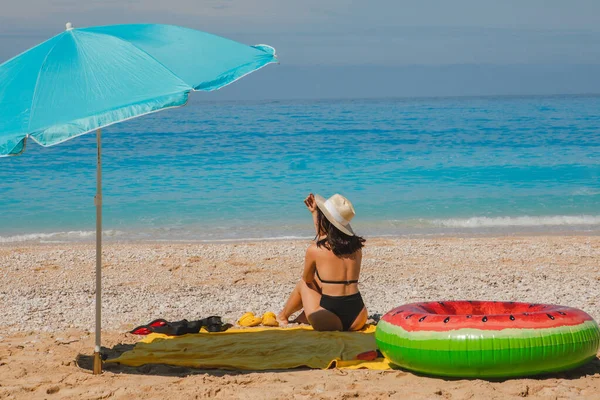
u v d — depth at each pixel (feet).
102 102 17.19
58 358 22.58
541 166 94.99
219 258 44.21
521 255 44.88
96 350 20.58
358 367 21.24
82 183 81.66
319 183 82.74
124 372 21.13
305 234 55.67
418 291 34.71
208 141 139.44
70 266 42.09
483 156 109.40
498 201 70.13
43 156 107.45
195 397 18.35
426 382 19.47
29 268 41.57
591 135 149.59
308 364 21.38
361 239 25.63
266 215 63.62
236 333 25.59
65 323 28.58
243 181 84.33
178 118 233.55
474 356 18.88
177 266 41.63
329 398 18.06
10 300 33.19
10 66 19.69
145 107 16.76
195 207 67.36
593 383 19.17
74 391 18.95
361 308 25.70
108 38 19.39
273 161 104.63
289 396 18.29
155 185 80.84
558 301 32.17
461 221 60.75
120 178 86.12
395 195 74.08
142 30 20.58
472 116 244.22
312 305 25.82
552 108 322.55
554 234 55.57
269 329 26.25
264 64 19.76
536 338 18.92
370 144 134.00
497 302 22.31
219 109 344.69
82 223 60.18
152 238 54.49
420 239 52.54
